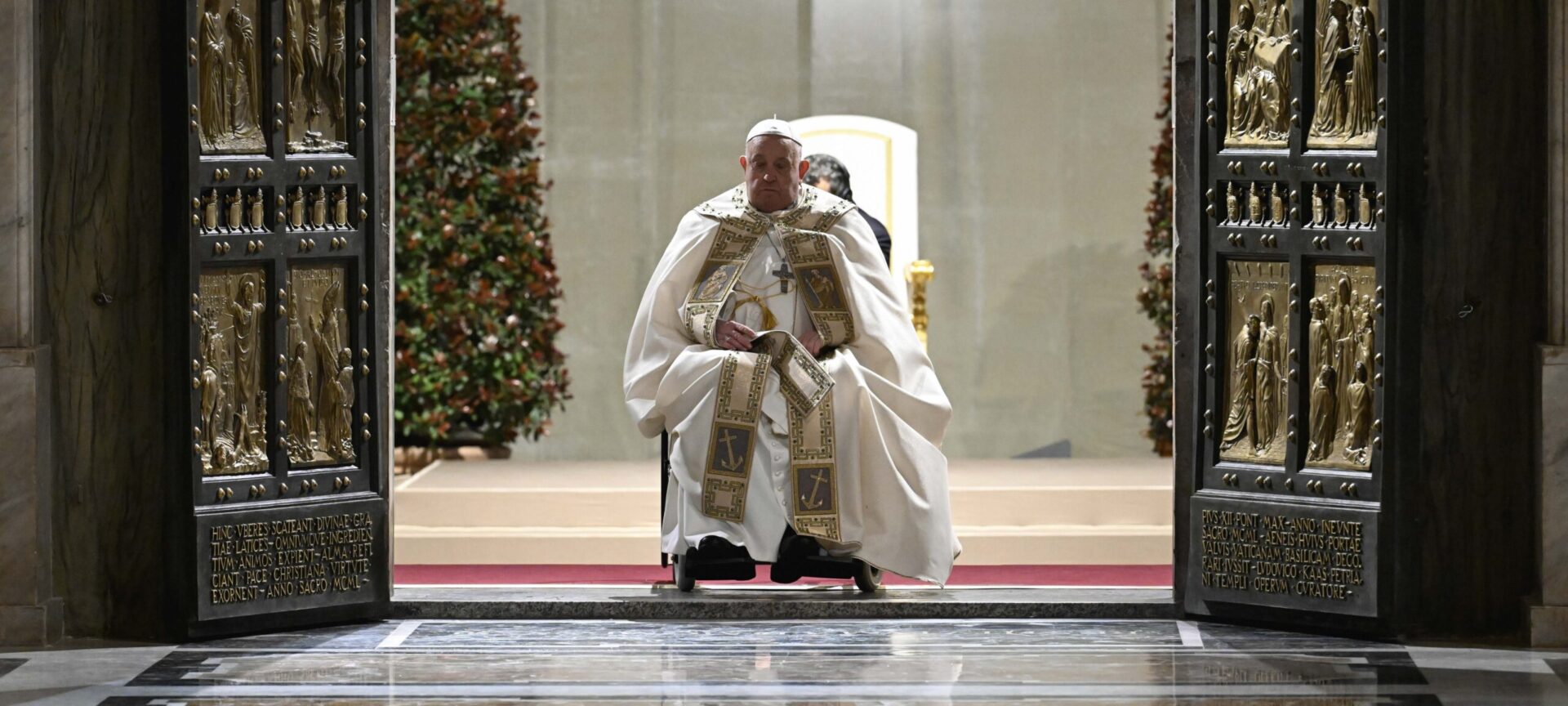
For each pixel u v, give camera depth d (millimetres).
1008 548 26406
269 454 21375
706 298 22672
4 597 20844
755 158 22906
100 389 21297
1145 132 37344
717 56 37562
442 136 35656
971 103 37406
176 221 20562
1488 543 21078
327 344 21750
